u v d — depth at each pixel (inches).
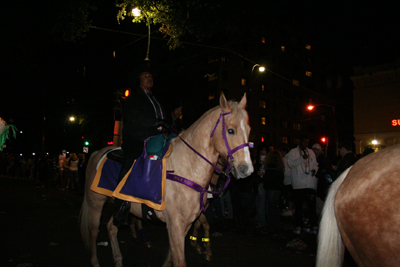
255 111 1605.6
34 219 281.3
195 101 880.9
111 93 797.2
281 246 220.4
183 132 144.8
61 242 206.1
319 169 282.8
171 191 130.4
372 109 794.8
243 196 266.1
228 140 122.0
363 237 73.0
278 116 1744.6
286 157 292.8
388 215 67.5
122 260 177.3
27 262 160.6
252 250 207.5
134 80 151.2
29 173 1028.5
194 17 448.8
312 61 2006.6
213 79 1424.7
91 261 159.9
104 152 167.8
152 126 142.9
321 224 87.9
